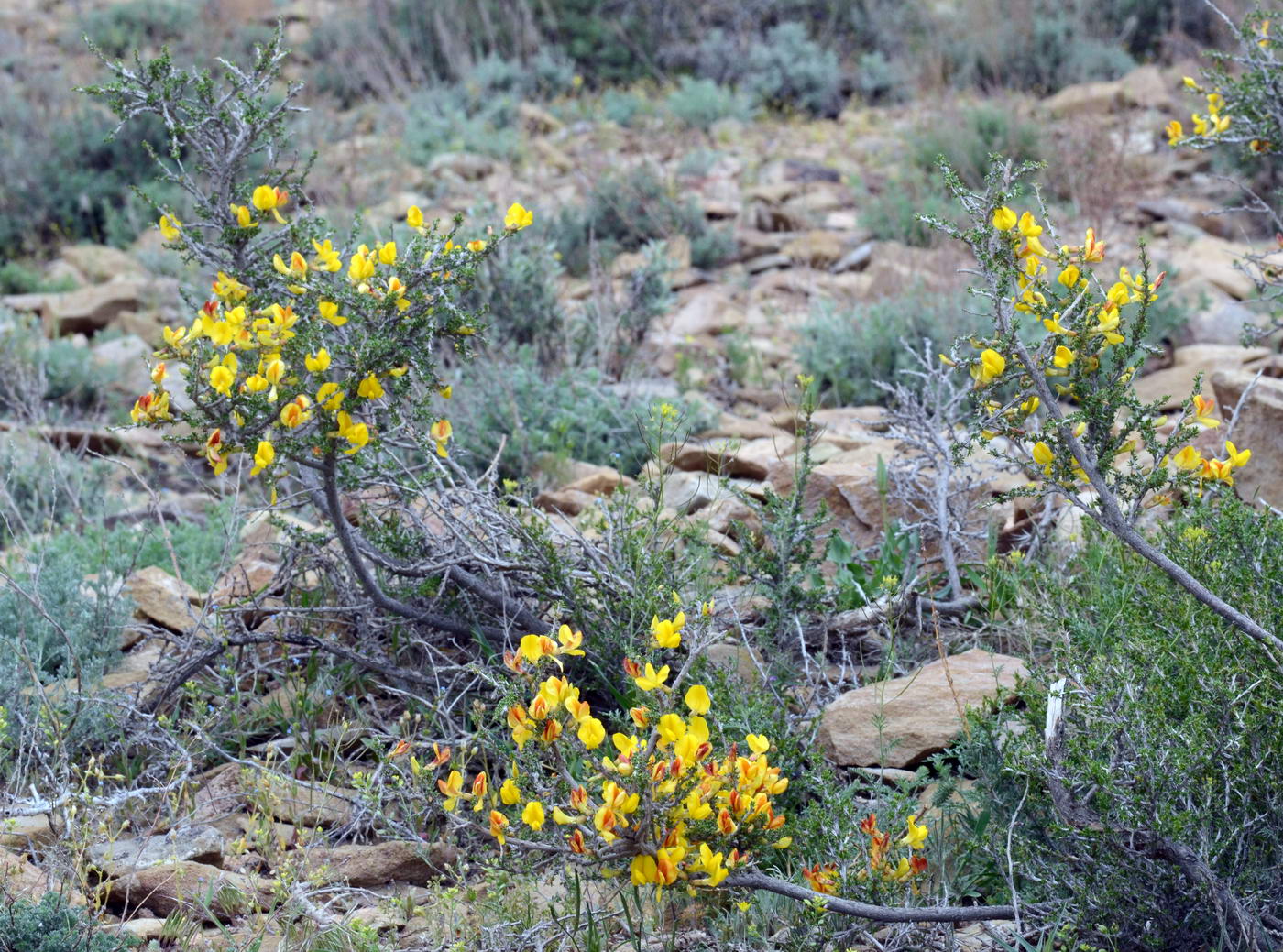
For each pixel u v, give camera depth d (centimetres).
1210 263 739
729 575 347
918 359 421
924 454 408
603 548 350
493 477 358
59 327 795
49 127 1088
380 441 306
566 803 229
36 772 300
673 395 598
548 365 622
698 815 207
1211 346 604
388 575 359
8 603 365
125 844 284
